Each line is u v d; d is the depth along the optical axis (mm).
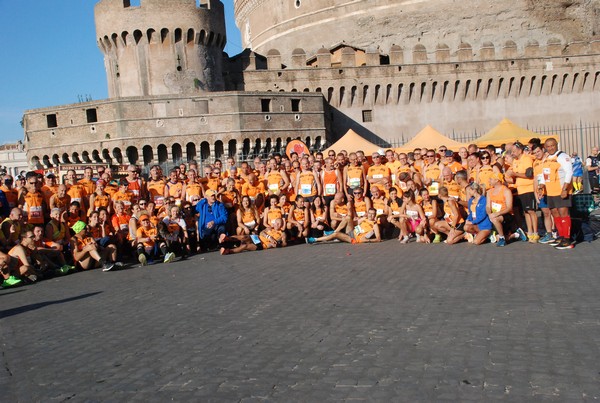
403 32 65562
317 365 6207
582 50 61531
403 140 57469
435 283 10203
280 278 11945
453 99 59094
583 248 13188
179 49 49438
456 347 6504
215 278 12617
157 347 7336
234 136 44406
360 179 19109
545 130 60969
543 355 6066
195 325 8336
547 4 66312
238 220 17781
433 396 5195
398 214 17609
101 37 49781
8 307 11031
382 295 9469
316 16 68000
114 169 36969
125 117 42531
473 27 65438
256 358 6590
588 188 22672
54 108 44344
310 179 18984
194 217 18250
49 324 9164
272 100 46406
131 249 16531
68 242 16000
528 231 15047
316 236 18484
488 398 5086
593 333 6699
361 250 15844
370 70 56312
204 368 6367
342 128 56250
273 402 5297
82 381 6262
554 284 9445
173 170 19594
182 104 43594
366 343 6879
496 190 14719
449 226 16203
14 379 6508
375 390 5410
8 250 14594
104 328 8594
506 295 8883
